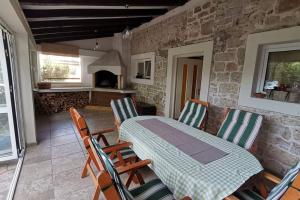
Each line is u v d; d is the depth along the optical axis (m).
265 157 2.40
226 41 2.75
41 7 2.50
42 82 5.42
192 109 2.88
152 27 4.64
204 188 1.15
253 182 1.41
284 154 2.19
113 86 6.21
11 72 2.46
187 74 4.34
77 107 5.88
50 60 5.71
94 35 5.63
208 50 3.05
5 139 2.45
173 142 1.82
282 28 2.09
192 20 3.36
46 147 2.96
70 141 3.22
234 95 2.71
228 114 2.38
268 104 2.29
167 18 4.04
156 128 2.25
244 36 2.50
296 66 2.17
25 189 1.92
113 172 1.00
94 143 1.25
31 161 2.50
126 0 2.77
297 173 0.82
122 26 5.06
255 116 2.12
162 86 4.45
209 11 2.99
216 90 2.99
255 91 2.55
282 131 2.19
